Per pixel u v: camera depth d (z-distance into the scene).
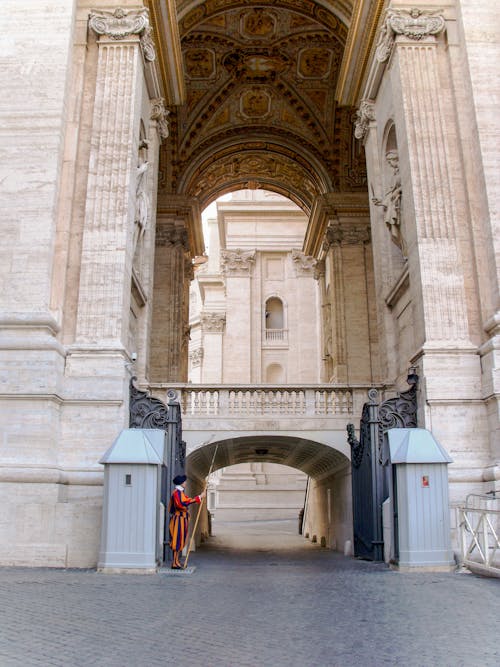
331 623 6.14
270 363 44.66
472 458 12.45
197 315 60.12
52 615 6.35
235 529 31.28
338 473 18.86
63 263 13.13
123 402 12.40
